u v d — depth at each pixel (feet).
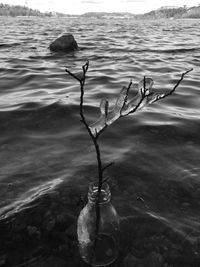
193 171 13.48
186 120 19.95
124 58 52.31
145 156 14.90
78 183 12.32
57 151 15.56
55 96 26.11
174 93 27.14
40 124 19.40
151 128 18.51
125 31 137.59
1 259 8.68
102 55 56.18
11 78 33.94
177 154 15.21
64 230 9.61
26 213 10.38
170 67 42.86
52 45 61.82
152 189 12.07
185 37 104.06
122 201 11.19
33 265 8.46
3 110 21.85
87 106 22.79
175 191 11.96
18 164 14.21
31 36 99.91
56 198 11.20
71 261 8.48
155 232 9.54
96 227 7.72
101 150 15.58
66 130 18.40
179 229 9.70
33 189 12.01
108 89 28.91
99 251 8.15
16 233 9.55
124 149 15.70
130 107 6.63
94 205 7.88
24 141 16.89
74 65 44.80
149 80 6.63
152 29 162.40
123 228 9.66
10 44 73.00
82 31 132.98
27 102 23.75
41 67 41.88
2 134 17.88
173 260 8.53
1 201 11.24
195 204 11.17
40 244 9.12
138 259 8.49
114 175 13.03
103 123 6.91
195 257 8.64
